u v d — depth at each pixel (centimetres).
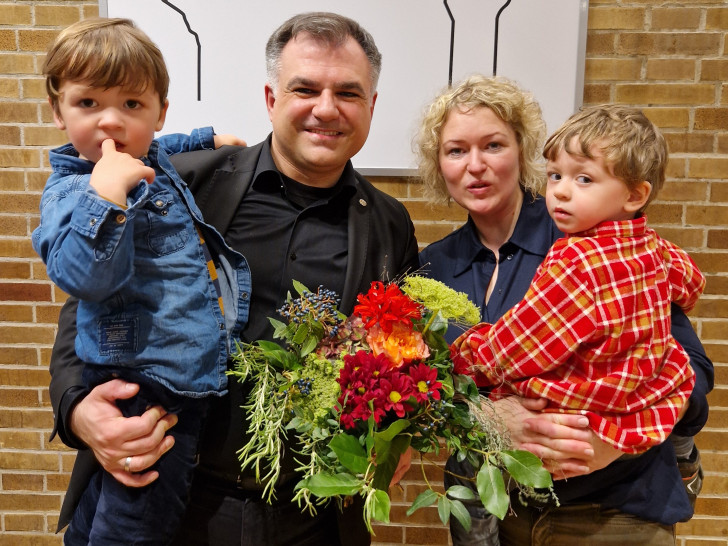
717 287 211
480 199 139
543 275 116
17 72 210
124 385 110
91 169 112
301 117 128
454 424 109
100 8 202
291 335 114
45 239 100
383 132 207
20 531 234
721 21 197
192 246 117
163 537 117
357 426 104
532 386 117
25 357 225
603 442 115
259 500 130
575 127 117
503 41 199
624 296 112
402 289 120
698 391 125
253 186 138
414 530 225
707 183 206
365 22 201
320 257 136
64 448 229
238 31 202
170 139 154
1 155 214
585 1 196
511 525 138
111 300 109
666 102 203
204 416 121
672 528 132
